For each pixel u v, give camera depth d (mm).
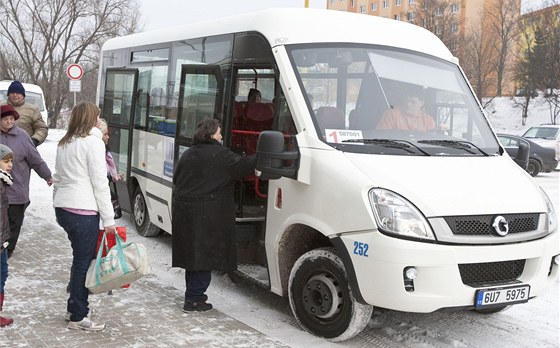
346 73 5863
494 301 4852
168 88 8281
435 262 4625
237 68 6559
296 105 5559
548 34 53625
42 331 5090
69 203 4914
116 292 6273
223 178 5633
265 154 5184
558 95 53688
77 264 5031
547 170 21859
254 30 6328
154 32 9250
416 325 5832
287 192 5570
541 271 5109
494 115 57469
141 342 4949
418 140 5723
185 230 5637
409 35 6621
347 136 5461
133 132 9375
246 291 6715
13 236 7258
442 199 4832
